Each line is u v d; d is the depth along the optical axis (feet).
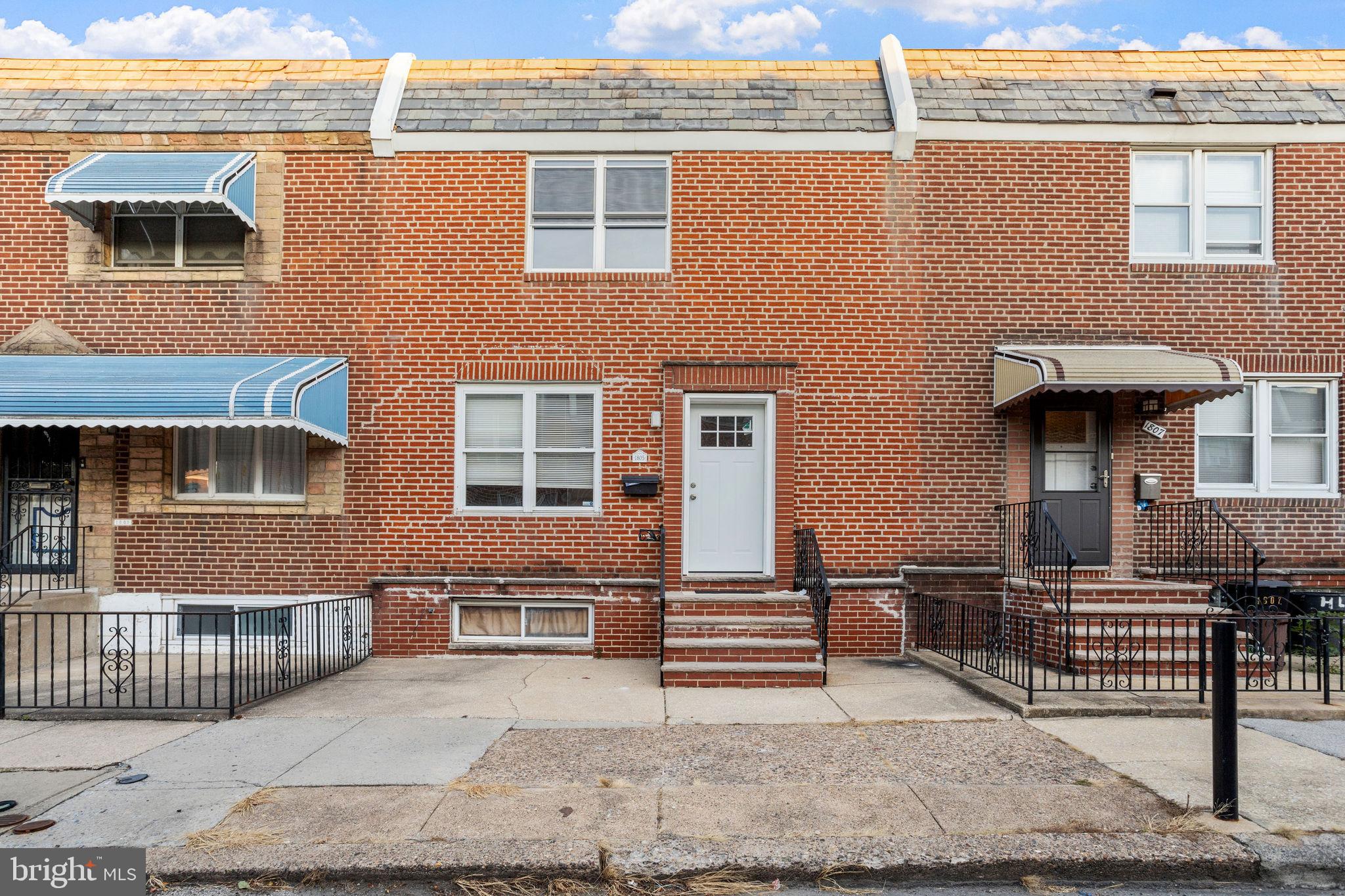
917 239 33.47
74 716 23.84
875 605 32.71
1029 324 33.40
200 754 20.61
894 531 32.96
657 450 33.04
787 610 30.25
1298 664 29.96
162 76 35.83
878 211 33.50
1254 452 33.71
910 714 23.76
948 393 33.27
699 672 27.27
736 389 33.01
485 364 33.35
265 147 33.78
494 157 33.71
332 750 20.83
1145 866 14.80
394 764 19.72
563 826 16.14
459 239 33.63
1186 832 15.64
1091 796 17.42
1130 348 32.58
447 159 33.76
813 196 33.55
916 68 35.45
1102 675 24.66
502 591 32.73
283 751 20.77
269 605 33.06
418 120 33.94
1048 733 21.76
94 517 33.24
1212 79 34.99
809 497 33.06
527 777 18.80
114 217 34.09
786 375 33.01
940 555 32.94
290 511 33.14
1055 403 33.06
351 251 33.68
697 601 30.25
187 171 31.55
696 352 33.27
